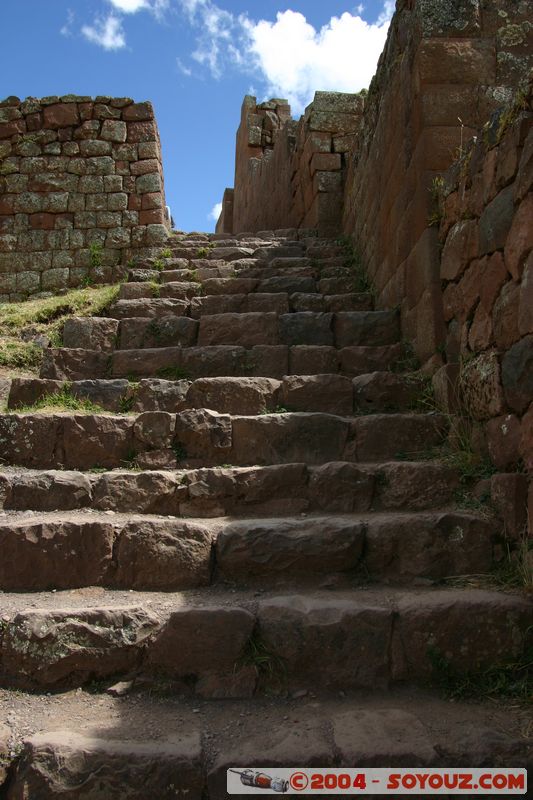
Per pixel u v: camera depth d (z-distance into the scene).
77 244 8.34
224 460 3.73
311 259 6.90
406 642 2.46
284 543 2.88
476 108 4.27
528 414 2.77
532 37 4.34
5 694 2.38
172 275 6.69
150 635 2.49
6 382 4.71
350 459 3.70
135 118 8.66
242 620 2.48
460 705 2.31
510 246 2.95
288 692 2.40
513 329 2.95
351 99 8.58
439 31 4.33
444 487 3.28
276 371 4.70
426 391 4.04
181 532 2.92
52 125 8.59
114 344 5.25
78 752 2.02
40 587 2.87
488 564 2.87
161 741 2.10
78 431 3.78
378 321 4.99
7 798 1.99
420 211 4.30
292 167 9.76
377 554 2.89
